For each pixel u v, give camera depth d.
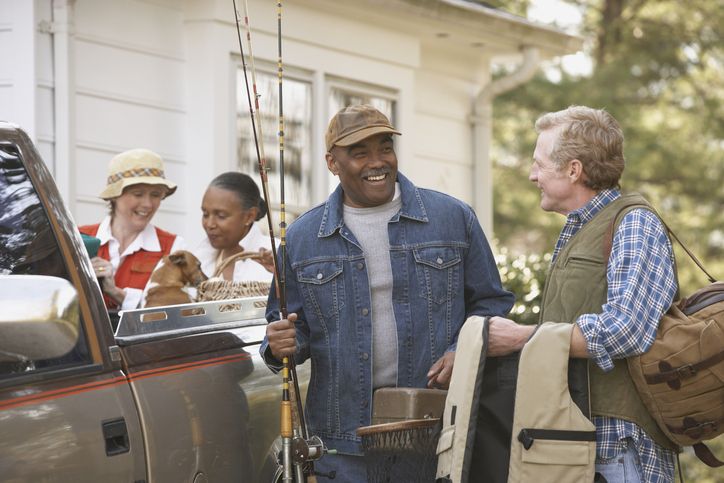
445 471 3.92
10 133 3.62
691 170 19.30
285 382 4.17
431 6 9.41
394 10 9.21
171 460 3.81
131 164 5.77
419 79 10.33
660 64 19.94
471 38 10.29
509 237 20.53
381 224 4.48
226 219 5.62
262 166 4.36
